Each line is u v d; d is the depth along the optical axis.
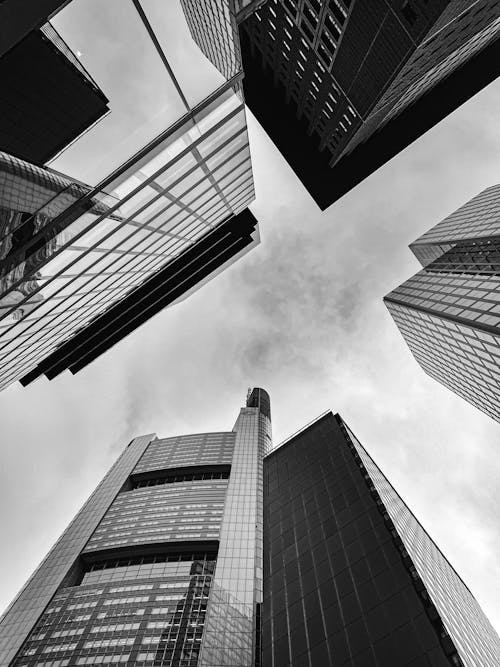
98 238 15.94
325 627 32.47
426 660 25.53
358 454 54.75
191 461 145.88
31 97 8.17
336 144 50.44
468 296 57.53
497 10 37.50
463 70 54.94
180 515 115.94
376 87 38.31
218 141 17.47
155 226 20.83
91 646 78.62
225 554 93.19
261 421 167.12
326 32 38.41
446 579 48.12
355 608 32.44
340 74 41.06
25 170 9.34
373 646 28.36
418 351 84.56
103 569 107.44
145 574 97.94
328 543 42.09
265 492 60.44
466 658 26.23
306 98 49.75
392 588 32.28
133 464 153.38
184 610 81.69
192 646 73.62
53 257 14.34
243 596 81.06
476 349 53.25
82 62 8.38
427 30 30.03
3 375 26.08
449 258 78.38
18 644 83.94
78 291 19.91
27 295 15.55
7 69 7.41
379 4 30.86
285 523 50.41
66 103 8.73
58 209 11.91
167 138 13.09
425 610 28.92
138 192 15.08
